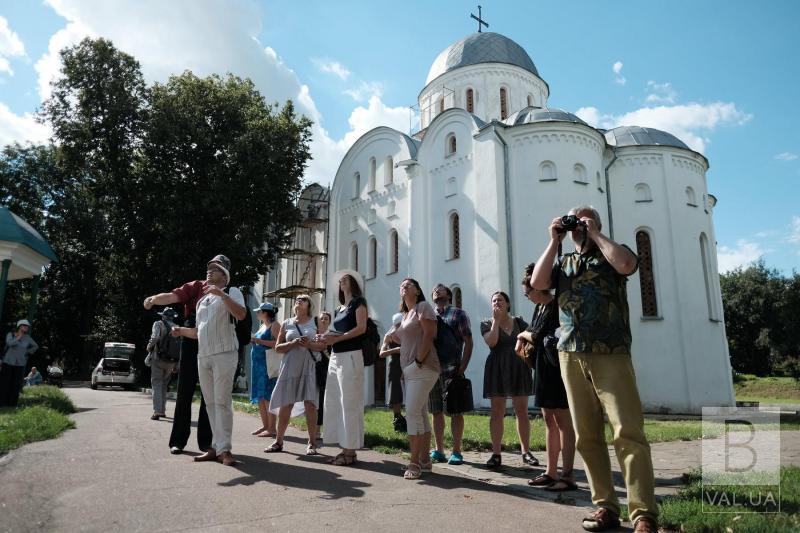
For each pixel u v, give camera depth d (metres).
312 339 6.56
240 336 6.17
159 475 5.14
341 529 3.79
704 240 24.73
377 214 29.12
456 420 6.77
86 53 30.73
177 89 30.67
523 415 6.85
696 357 22.52
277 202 29.88
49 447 6.27
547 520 4.21
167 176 29.39
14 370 11.38
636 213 24.05
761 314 57.09
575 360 4.20
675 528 4.00
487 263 21.94
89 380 44.28
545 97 31.61
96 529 3.62
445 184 24.94
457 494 4.97
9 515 3.79
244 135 28.64
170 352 10.16
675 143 24.91
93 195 32.56
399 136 28.33
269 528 3.75
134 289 32.75
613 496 4.10
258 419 10.91
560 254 4.51
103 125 30.47
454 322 6.89
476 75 29.80
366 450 7.31
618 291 4.17
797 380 48.97
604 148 24.48
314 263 34.41
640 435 3.86
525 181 22.22
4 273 13.01
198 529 3.68
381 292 27.89
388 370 10.10
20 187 41.16
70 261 42.56
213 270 6.07
